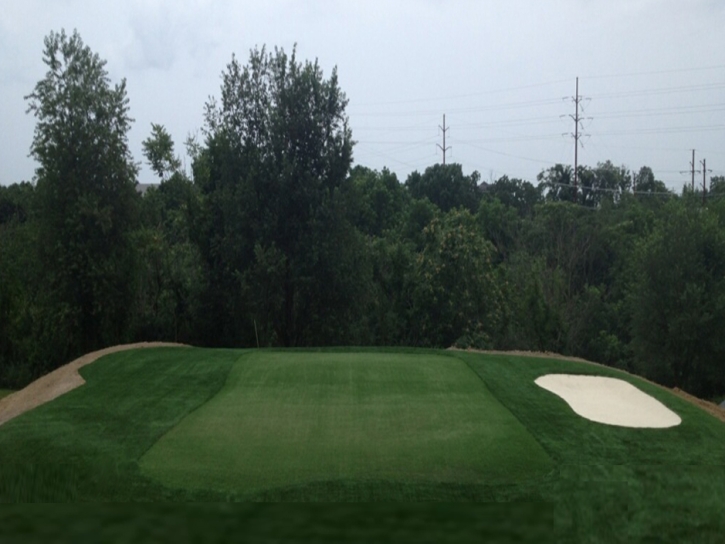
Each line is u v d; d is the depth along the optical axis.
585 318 39.91
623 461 11.09
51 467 10.42
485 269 33.38
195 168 31.94
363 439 11.88
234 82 30.53
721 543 7.68
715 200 57.12
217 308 30.44
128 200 28.59
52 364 28.08
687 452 11.83
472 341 30.86
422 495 9.34
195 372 16.62
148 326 30.25
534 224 49.19
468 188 65.44
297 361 17.67
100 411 13.64
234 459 10.84
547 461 10.97
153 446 11.48
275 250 28.33
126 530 7.82
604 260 47.75
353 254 29.98
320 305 30.17
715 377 33.94
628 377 17.16
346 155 30.36
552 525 8.02
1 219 51.75
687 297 33.41
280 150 29.91
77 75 28.17
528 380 16.28
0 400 18.11
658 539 7.71
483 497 9.27
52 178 27.39
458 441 11.80
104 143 28.00
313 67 30.42
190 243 31.70
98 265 27.45
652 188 75.12
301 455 11.05
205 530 7.81
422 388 15.27
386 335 33.00
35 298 29.75
